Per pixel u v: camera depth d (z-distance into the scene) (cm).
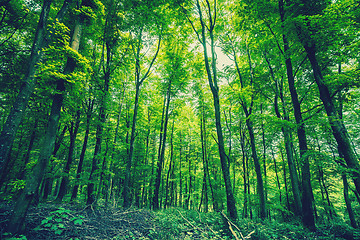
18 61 923
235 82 1526
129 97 1491
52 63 520
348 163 632
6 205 638
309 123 805
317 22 605
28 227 421
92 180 750
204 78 1688
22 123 1027
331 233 655
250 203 1321
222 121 1775
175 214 855
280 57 977
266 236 552
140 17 1049
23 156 1267
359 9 577
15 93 902
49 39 512
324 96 714
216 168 2164
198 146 2327
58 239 392
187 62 1584
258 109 1641
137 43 1157
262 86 1298
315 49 719
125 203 963
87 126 942
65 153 1600
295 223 898
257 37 1095
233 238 524
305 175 768
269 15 927
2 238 349
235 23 1270
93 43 1121
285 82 1387
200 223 700
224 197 1456
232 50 1438
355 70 712
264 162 1756
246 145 1798
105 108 898
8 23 934
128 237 479
